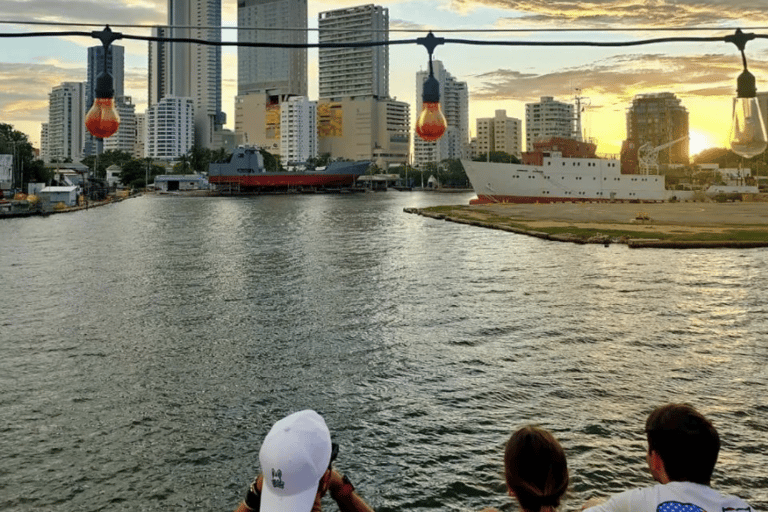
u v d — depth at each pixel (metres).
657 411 4.00
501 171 143.12
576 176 147.75
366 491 13.80
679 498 3.70
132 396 19.48
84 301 34.44
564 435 16.39
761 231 70.75
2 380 20.95
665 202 157.88
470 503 13.35
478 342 25.50
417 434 16.59
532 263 49.09
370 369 22.06
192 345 25.33
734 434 16.39
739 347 24.50
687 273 43.38
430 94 6.55
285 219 102.62
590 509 3.99
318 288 38.34
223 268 47.12
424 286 38.81
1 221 98.19
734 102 5.67
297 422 3.82
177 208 138.12
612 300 33.81
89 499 13.59
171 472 14.73
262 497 3.71
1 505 13.32
